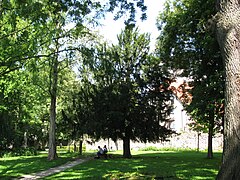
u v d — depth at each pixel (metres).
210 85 21.03
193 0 21.56
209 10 18.30
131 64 30.59
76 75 33.31
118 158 29.33
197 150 45.16
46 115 44.03
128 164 21.73
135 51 30.67
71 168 19.94
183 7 25.39
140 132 30.17
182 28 23.41
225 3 5.73
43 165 22.06
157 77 30.41
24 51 14.62
